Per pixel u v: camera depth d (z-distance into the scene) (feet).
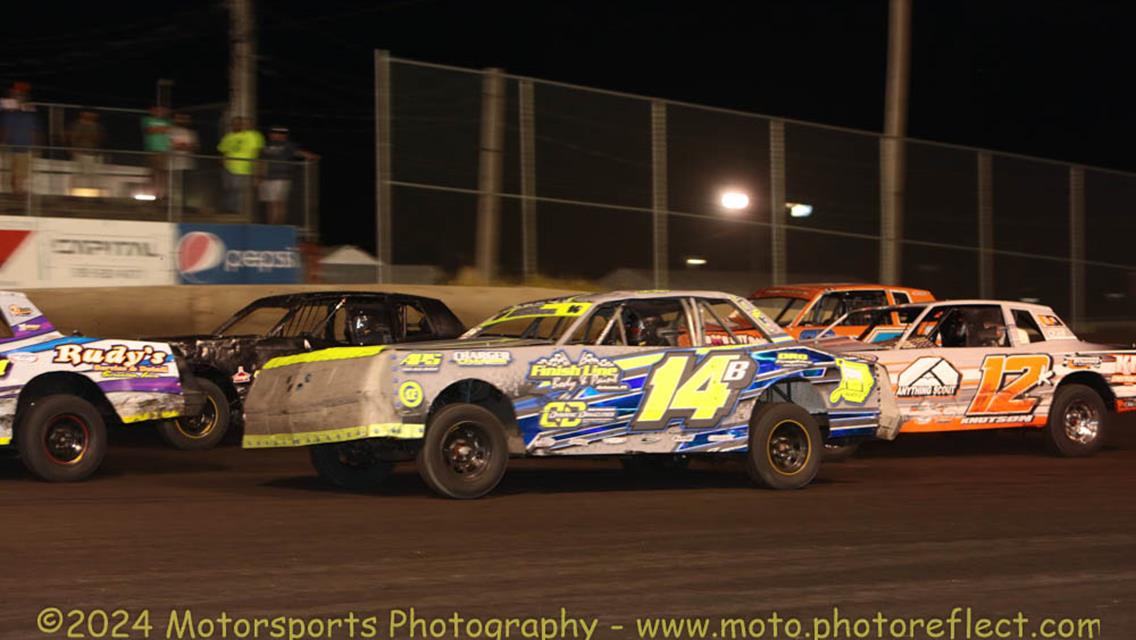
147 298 74.59
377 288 81.00
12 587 27.63
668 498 41.96
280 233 80.23
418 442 40.78
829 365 45.98
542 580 29.14
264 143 81.20
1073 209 109.40
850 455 54.03
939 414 54.65
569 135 87.92
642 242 89.86
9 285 71.51
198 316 75.51
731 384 43.80
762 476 44.09
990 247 104.78
